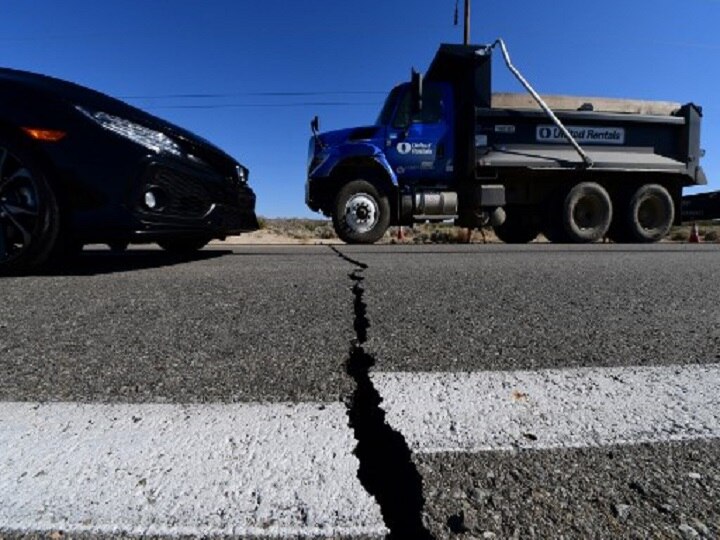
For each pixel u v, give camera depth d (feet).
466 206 24.99
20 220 8.64
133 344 4.62
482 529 2.10
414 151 23.99
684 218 52.49
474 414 3.17
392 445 2.79
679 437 2.92
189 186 9.93
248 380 3.73
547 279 8.91
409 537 2.04
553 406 3.31
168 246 15.65
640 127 25.54
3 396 3.40
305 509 2.21
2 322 5.43
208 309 6.13
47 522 2.11
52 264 9.13
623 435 2.93
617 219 26.73
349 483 2.40
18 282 8.25
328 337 4.90
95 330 5.11
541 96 24.80
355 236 23.48
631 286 8.15
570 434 2.93
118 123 8.89
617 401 3.40
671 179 26.37
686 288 8.00
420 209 23.97
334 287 7.80
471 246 21.39
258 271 9.93
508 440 2.85
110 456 2.63
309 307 6.27
